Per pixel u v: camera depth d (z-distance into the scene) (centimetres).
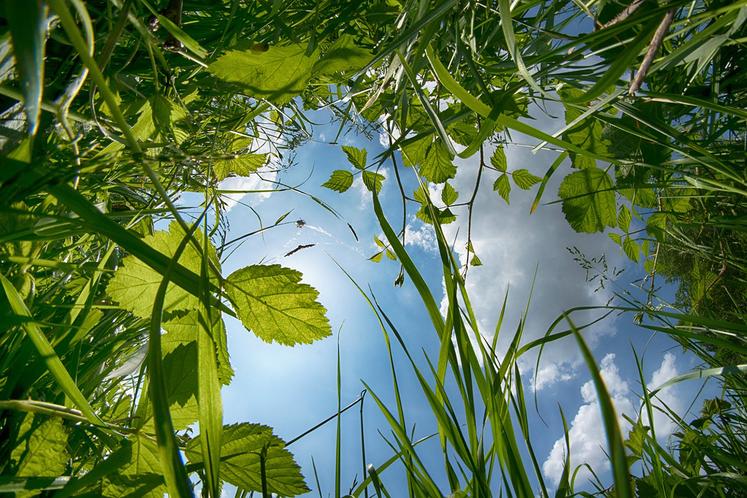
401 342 23
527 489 20
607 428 7
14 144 16
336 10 35
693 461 40
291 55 24
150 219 37
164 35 26
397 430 23
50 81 18
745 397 43
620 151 36
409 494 23
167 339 23
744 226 34
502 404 22
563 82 32
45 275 24
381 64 32
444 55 39
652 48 17
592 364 7
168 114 24
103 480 19
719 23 21
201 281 16
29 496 17
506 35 20
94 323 22
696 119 35
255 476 22
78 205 15
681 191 42
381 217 23
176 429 21
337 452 22
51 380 21
